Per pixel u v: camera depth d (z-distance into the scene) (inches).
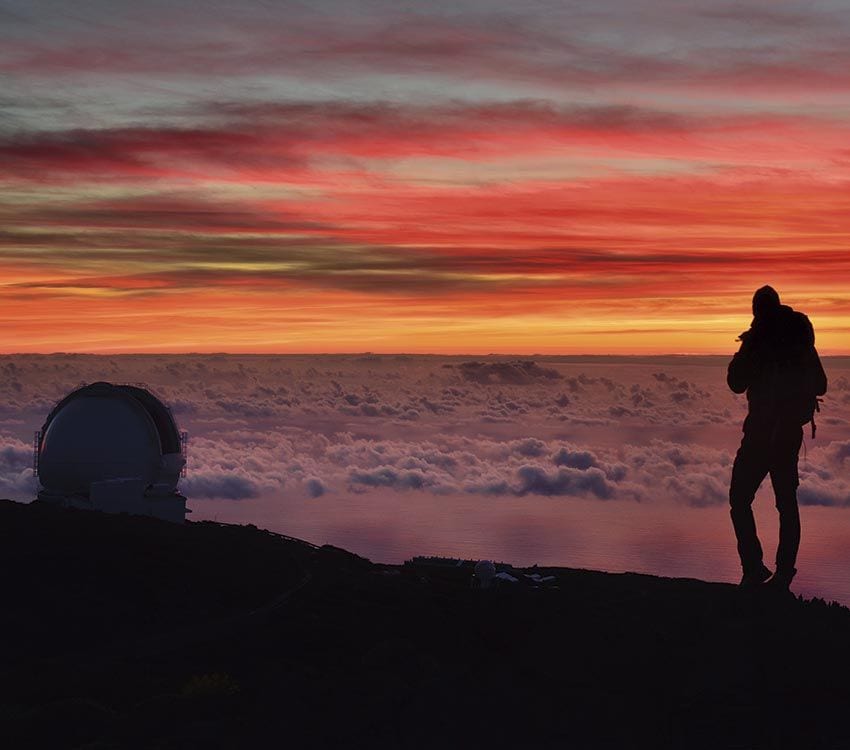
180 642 617.6
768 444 507.2
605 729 459.2
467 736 459.2
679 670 504.7
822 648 491.2
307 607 680.4
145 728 465.7
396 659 556.4
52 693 526.9
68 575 724.0
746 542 530.0
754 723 447.8
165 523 954.7
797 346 487.5
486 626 611.2
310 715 478.0
